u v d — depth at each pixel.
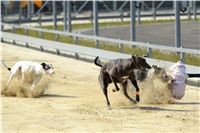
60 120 14.89
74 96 18.91
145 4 83.44
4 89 19.11
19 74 19.14
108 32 51.41
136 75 17.23
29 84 19.00
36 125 14.30
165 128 13.77
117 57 27.56
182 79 17.38
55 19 48.84
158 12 84.69
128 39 42.78
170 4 88.31
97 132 13.40
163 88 17.38
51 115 15.59
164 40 40.66
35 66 18.73
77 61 30.16
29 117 15.34
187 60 26.09
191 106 16.81
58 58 31.92
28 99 18.41
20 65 19.00
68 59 31.31
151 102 17.39
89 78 23.31
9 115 15.63
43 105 17.22
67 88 20.62
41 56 33.09
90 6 88.75
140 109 16.39
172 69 17.56
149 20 70.62
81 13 84.88
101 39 31.48
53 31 38.47
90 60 29.81
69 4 44.94
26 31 46.06
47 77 19.41
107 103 16.59
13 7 88.00
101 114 15.70
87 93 19.47
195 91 19.66
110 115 15.53
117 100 17.83
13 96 19.05
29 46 39.62
